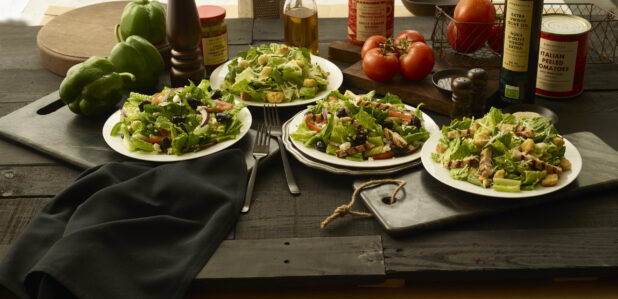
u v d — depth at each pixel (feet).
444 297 3.68
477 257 3.64
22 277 3.57
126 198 3.97
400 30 6.69
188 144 4.46
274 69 5.18
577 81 5.21
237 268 3.60
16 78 5.92
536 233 3.80
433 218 3.86
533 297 3.67
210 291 3.72
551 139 4.12
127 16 5.92
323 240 3.80
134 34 5.92
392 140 4.41
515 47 4.87
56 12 7.64
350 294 3.70
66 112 5.29
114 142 4.61
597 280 3.76
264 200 4.18
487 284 3.75
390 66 5.36
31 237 3.76
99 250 3.54
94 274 3.44
